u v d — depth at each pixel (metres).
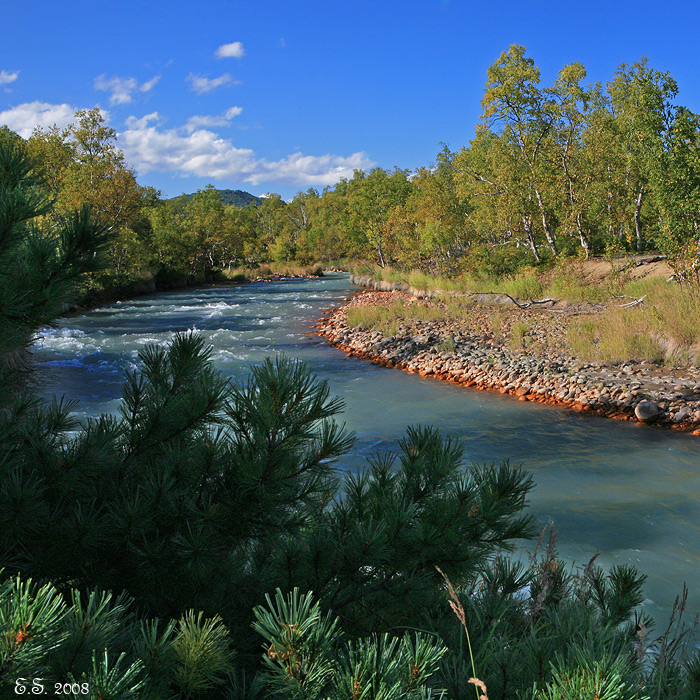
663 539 6.39
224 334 23.55
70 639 1.44
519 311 24.16
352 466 8.47
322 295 41.69
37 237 2.37
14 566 2.23
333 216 105.75
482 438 10.21
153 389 2.94
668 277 22.50
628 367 14.00
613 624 2.46
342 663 1.53
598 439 9.99
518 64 32.69
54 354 18.59
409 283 39.69
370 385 14.47
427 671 1.65
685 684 1.93
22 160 2.35
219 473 2.59
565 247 33.19
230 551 2.60
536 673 1.73
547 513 7.11
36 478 2.47
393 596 2.55
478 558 2.70
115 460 2.71
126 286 44.47
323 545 2.53
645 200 32.31
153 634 1.64
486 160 35.97
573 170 32.12
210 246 64.19
